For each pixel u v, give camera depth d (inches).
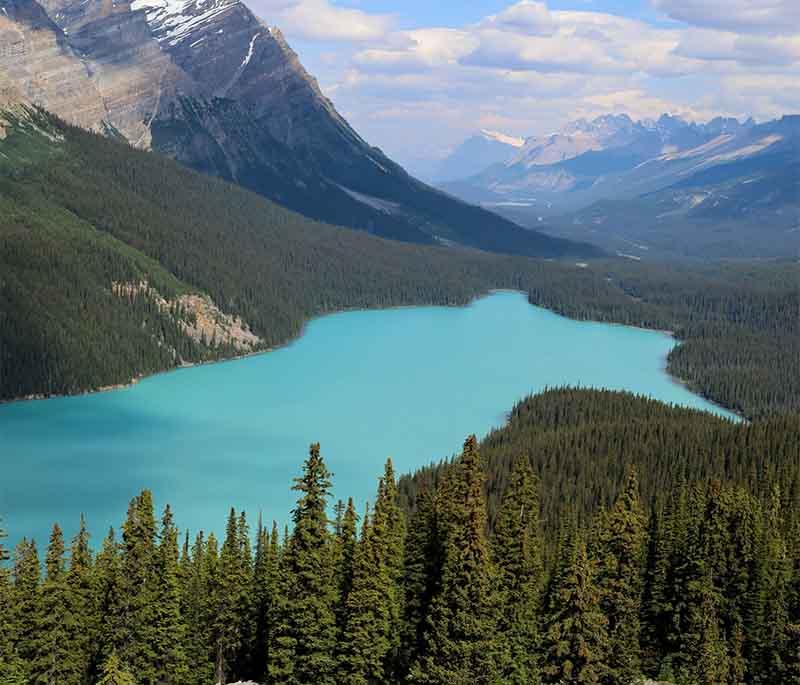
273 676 3764.8
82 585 4005.9
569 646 3334.2
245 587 4325.8
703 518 4084.6
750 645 3900.1
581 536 3941.9
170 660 3932.1
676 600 3973.9
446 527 3838.6
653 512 4446.4
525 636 3582.7
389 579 3762.3
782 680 3804.1
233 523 4360.2
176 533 4119.1
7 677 3622.0
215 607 4232.3
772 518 4626.0
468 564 3415.4
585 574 3351.4
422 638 3718.0
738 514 4099.4
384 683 3742.6
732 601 3944.4
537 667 3501.5
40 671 3779.5
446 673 3371.1
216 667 4296.3
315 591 3713.1
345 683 3676.2
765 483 5876.0
